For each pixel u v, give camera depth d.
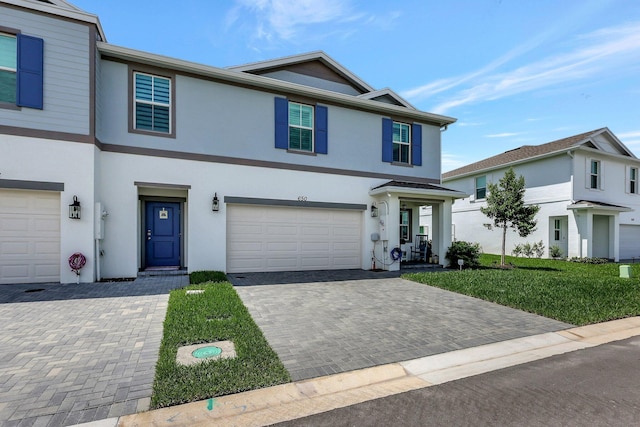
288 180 10.32
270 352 3.94
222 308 5.52
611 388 3.34
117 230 8.23
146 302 6.02
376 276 9.75
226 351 3.97
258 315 5.55
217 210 9.28
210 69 9.12
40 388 3.07
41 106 7.20
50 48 7.31
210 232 9.22
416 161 12.62
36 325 4.77
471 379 3.54
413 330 4.98
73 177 7.43
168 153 8.80
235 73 9.41
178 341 4.15
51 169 7.27
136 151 8.46
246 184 9.73
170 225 9.42
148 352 3.91
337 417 2.79
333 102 11.16
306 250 10.65
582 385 3.40
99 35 8.35
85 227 7.52
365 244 11.36
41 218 7.42
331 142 11.08
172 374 3.29
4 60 7.09
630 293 7.62
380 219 11.35
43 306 5.70
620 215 17.20
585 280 8.91
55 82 7.33
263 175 9.98
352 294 7.25
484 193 19.66
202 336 4.30
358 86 12.40
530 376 3.62
